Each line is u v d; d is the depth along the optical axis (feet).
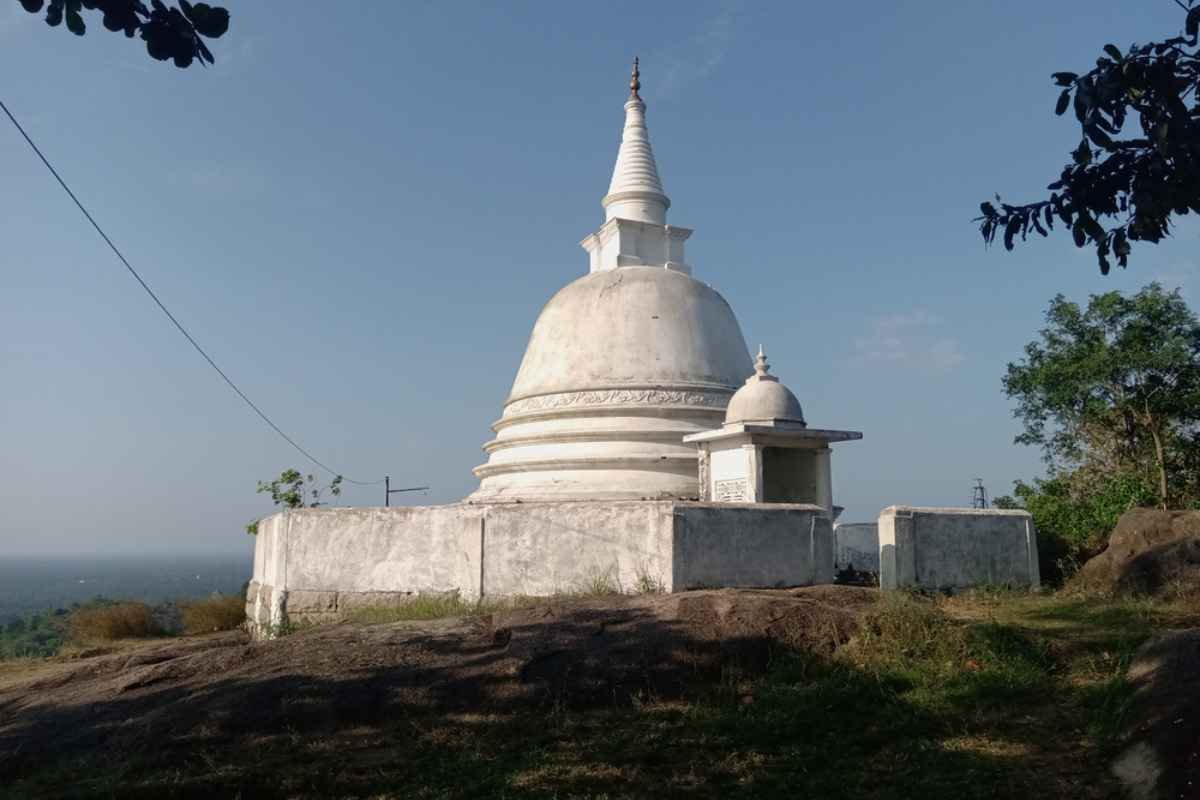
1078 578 53.21
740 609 36.88
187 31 17.67
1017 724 27.96
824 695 30.73
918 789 23.59
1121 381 78.07
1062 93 19.27
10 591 618.03
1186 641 27.81
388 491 93.15
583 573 48.21
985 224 21.49
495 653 34.42
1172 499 72.74
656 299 70.18
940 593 51.42
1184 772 21.35
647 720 29.94
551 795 23.97
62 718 32.91
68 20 17.16
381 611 48.75
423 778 25.95
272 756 28.27
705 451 60.34
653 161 82.48
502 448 71.15
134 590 586.45
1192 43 17.95
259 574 69.10
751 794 23.82
